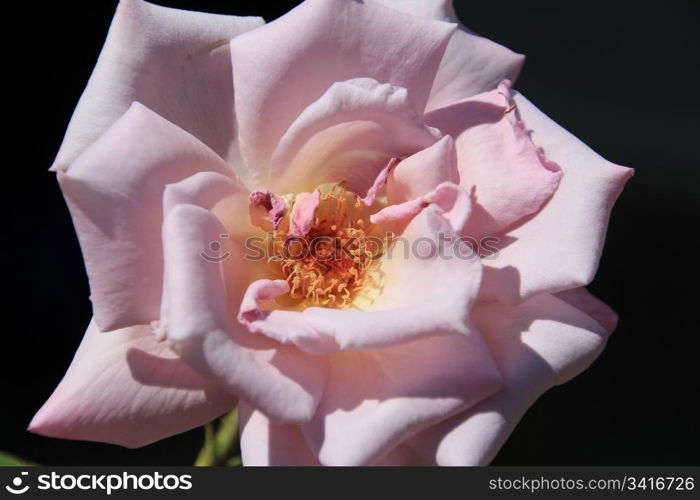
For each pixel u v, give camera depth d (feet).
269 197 0.83
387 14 0.84
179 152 0.81
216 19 0.87
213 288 0.78
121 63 0.84
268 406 0.78
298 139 0.83
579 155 0.84
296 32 0.83
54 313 1.32
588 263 0.82
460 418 0.80
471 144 0.85
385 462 0.82
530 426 1.25
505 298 0.82
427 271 0.80
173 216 0.77
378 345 0.78
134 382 0.83
